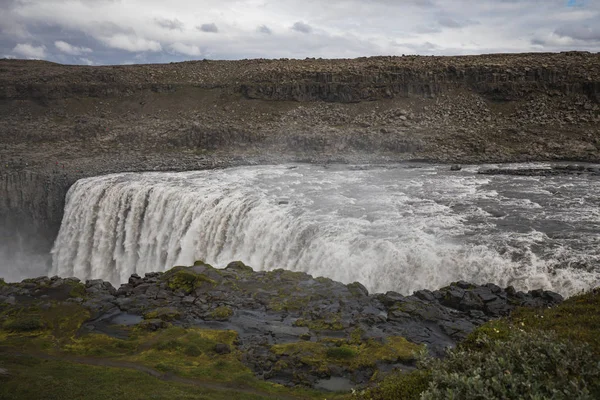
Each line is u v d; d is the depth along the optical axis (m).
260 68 117.19
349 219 40.25
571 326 14.98
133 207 55.81
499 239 33.41
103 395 17.91
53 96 111.62
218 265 45.31
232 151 80.69
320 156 74.75
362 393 14.39
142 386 18.75
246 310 26.31
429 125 82.94
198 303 27.27
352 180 57.28
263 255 41.81
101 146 86.19
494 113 83.12
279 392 18.50
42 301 28.47
